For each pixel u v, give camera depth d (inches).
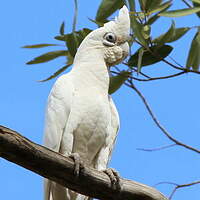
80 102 406.6
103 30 432.1
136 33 449.1
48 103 415.5
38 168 327.9
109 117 417.7
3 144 307.7
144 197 366.6
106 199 364.2
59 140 404.8
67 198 413.1
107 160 427.8
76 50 465.1
